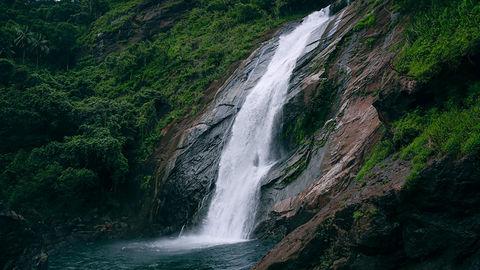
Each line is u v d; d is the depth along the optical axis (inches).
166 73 2384.4
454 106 663.1
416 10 1120.8
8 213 886.4
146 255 1199.6
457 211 542.3
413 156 652.1
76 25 3336.6
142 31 2930.6
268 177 1221.7
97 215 1797.5
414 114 737.0
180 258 1071.0
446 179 545.3
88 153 1831.9
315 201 994.7
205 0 2920.8
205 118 1738.4
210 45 2415.1
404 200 574.2
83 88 2480.3
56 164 1813.5
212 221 1381.6
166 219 1581.0
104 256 1300.4
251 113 1499.8
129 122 2017.7
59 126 2003.0
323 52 1417.3
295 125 1289.4
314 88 1291.8
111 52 2923.2
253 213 1214.9
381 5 1339.8
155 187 1700.3
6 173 1788.9
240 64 1977.1
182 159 1640.0
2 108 1925.4
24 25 3063.5
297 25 2042.3
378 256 603.8
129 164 1900.8
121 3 3422.7
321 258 665.6
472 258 531.2
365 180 729.6
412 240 569.3
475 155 530.0
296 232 747.4
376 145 922.7
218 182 1462.8
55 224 1731.1
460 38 676.7
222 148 1544.0
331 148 1087.0
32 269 906.1
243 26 2428.6
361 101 1120.2
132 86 2459.4
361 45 1289.4
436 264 554.6
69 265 1210.6
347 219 644.1
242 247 1082.1
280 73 1547.7
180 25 2807.6
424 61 735.1
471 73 653.3
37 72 2608.3
